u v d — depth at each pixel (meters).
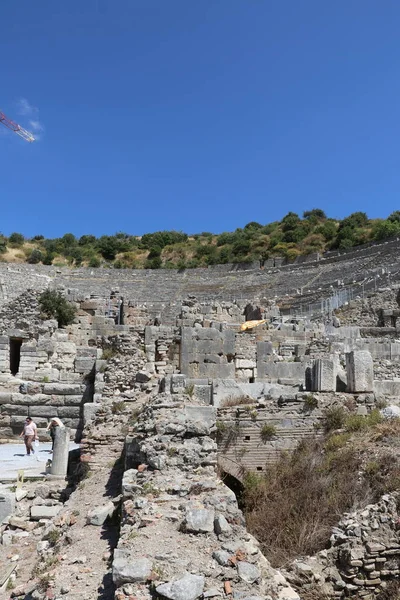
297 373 21.56
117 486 10.53
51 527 9.38
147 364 19.97
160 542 6.27
